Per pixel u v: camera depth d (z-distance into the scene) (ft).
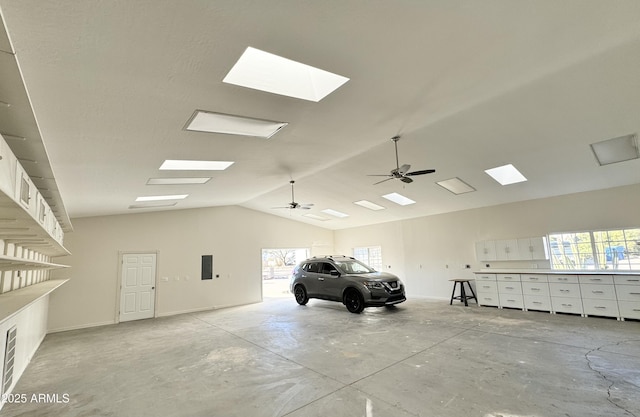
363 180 24.03
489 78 10.59
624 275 19.02
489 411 8.93
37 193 7.98
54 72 6.24
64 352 16.81
